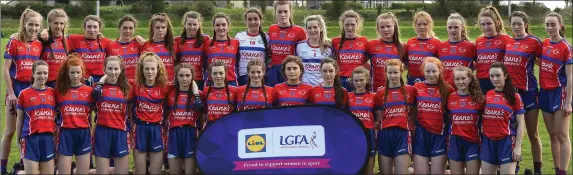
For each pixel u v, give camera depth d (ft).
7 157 24.80
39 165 22.31
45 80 22.06
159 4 171.12
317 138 21.52
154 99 22.65
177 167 22.82
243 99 23.09
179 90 22.98
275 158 21.52
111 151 22.35
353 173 21.04
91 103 22.36
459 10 145.48
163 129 22.93
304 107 21.86
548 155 28.84
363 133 21.39
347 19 25.61
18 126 22.08
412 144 22.63
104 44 26.27
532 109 24.53
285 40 26.53
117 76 22.38
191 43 25.86
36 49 25.13
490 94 21.99
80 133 21.98
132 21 26.02
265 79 26.48
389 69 22.43
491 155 21.63
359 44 25.80
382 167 22.85
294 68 23.06
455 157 22.07
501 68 21.63
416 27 25.90
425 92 22.62
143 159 22.61
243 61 26.25
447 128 22.54
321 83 24.32
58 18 25.23
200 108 22.59
